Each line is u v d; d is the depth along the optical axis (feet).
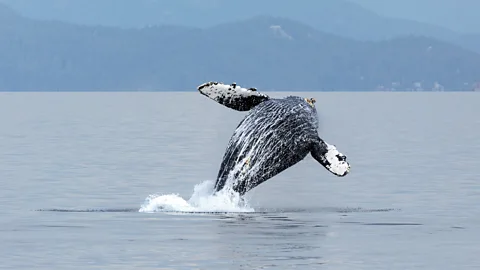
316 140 272.72
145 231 244.01
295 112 276.82
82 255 213.66
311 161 442.91
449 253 217.36
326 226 254.06
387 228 252.42
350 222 262.47
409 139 618.85
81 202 305.12
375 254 215.72
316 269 199.62
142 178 377.91
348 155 489.67
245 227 250.57
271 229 247.91
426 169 415.44
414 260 209.26
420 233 244.01
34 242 229.25
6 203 302.45
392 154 496.64
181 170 410.11
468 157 477.77
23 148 537.65
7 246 224.33
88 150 522.47
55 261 207.31
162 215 271.49
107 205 297.33
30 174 393.91
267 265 202.80
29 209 287.69
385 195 326.65
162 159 464.65
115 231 244.22
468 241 232.94
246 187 273.54
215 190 280.10
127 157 476.13
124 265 203.21
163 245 225.15
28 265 203.31
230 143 277.44
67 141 600.80
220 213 275.39
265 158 270.67
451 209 290.97
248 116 278.26
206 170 409.69
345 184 360.69
